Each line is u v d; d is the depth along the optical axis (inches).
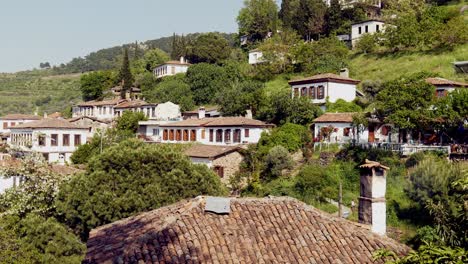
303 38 3464.6
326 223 478.9
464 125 1389.0
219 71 3048.7
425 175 1107.3
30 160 1152.2
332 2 3348.9
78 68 6899.6
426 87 1425.9
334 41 2979.8
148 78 3617.1
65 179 1120.8
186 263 394.0
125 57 3659.0
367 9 3302.2
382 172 532.4
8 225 946.7
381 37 2807.6
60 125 2198.6
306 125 1936.5
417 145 1437.0
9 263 839.1
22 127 2240.4
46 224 910.4
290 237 450.3
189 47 3863.2
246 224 461.7
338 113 1861.5
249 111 2182.6
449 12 2694.4
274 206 497.7
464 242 383.6
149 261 390.9
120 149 1063.0
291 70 2896.2
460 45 2448.3
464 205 407.2
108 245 442.6
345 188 1393.9
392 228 1083.9
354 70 2615.7
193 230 442.3
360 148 1501.0
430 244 304.0
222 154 1745.8
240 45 4055.1
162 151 1060.5
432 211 957.2
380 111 1483.8
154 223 475.2
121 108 3093.0
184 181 1029.8
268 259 415.2
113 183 1008.2
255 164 1691.7
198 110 2630.4
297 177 1492.4
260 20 3811.5
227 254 414.0
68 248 901.8
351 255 435.2
